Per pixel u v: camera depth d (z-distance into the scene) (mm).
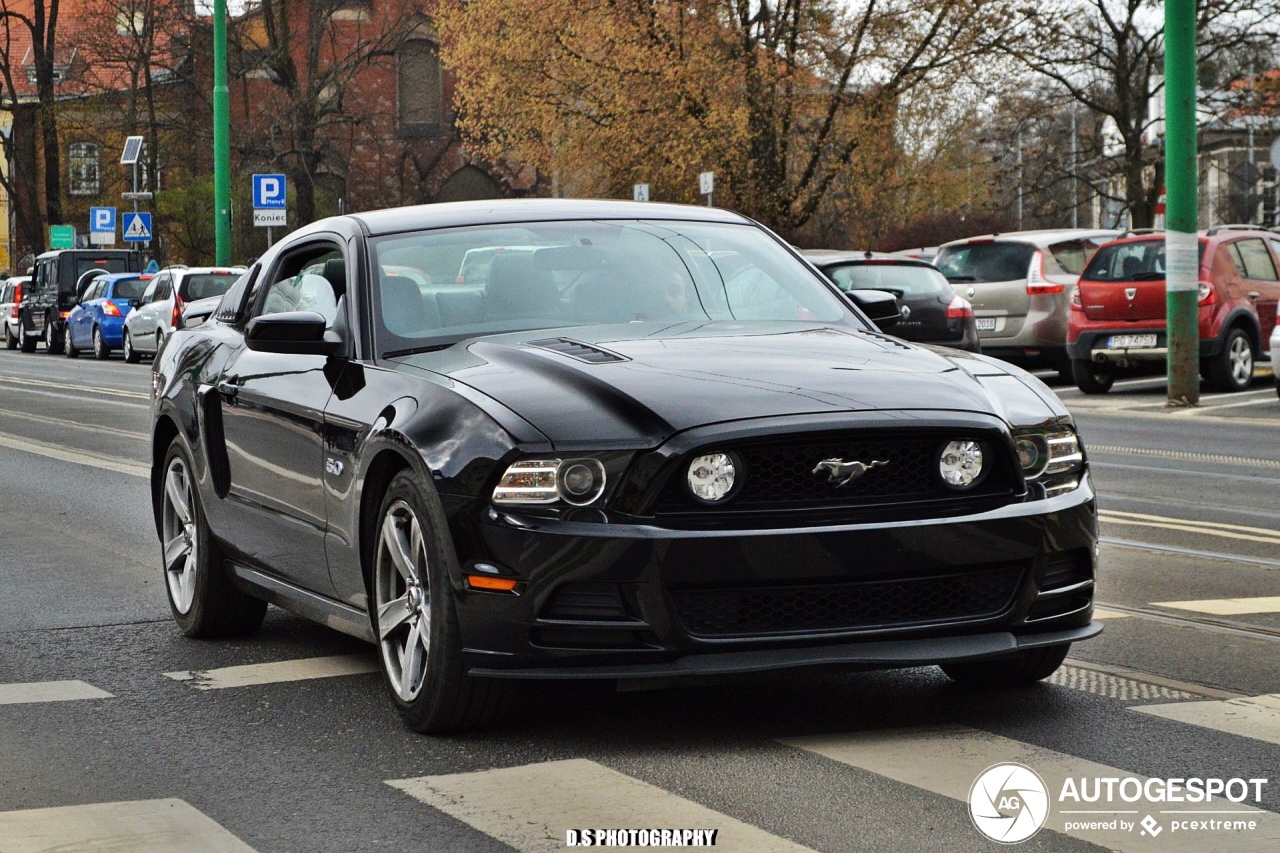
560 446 4680
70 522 10414
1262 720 5113
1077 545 5008
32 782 4668
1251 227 21688
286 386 6051
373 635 5410
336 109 53625
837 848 3877
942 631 4805
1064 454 5098
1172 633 6574
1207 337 20016
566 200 6719
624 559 4574
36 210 63188
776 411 4746
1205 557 8562
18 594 7926
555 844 3965
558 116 36062
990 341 22422
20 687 5922
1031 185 42844
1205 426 16234
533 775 4578
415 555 5051
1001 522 4812
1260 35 39281
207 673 6121
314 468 5730
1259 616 6926
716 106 33125
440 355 5535
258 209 36062
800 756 4730
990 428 4863
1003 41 35156
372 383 5480
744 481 4672
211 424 6680
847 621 4746
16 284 46812
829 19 33562
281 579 6168
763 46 33594
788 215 35281
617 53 34375
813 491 4719
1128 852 3836
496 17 36250
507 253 6125
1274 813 4129
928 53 33969
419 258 6055
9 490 12016
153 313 34125
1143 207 40938
